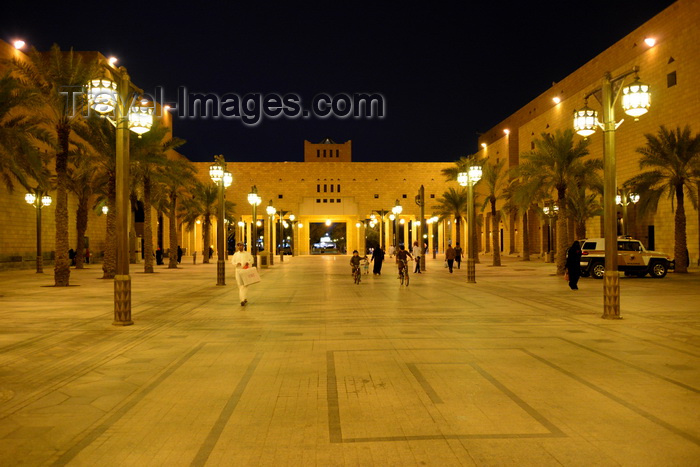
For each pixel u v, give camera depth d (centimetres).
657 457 472
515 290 2112
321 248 10544
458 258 4016
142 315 1415
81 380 747
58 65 2398
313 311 1490
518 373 775
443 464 459
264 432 539
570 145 3078
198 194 5347
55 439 523
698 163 3028
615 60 4925
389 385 713
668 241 4128
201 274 3350
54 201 4519
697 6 3819
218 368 816
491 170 4297
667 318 1320
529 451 485
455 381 731
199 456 479
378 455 479
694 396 658
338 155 10919
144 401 647
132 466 460
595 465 456
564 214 3081
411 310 1502
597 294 1938
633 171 4550
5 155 2138
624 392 675
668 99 4125
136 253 5050
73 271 3731
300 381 737
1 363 852
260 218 8688
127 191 1264
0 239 3738
